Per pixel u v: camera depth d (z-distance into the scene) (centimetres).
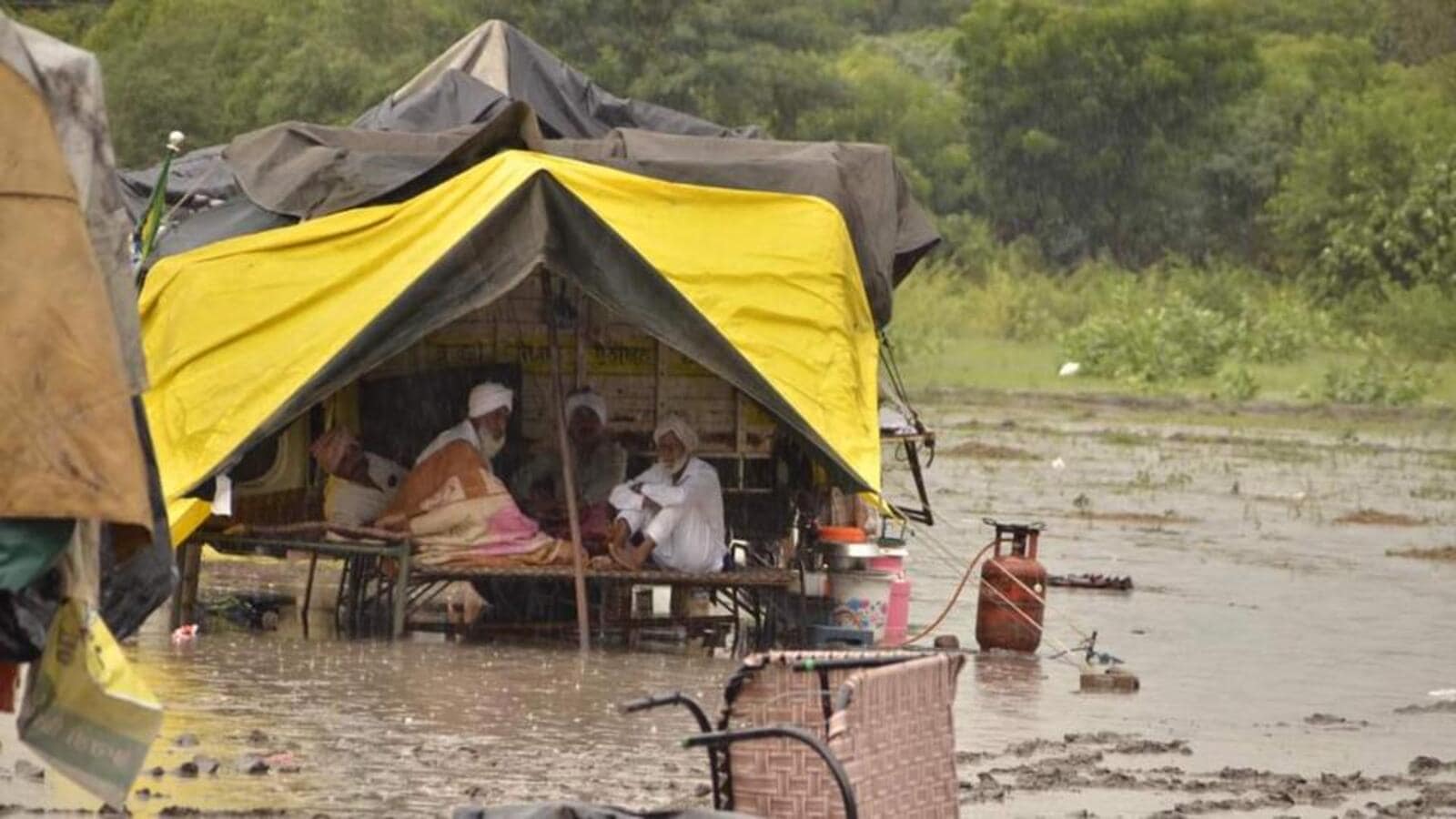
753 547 4016
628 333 3938
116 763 1641
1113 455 8538
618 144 3803
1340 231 14475
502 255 3497
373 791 2398
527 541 3612
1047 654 3819
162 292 3584
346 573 3850
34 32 1645
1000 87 16675
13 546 1589
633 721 2917
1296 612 4519
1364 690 3553
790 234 3672
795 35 13338
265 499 3753
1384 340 13088
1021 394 11281
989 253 15862
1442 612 4622
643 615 3897
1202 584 4934
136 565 1792
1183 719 3192
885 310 4019
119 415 1602
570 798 2406
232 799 2320
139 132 11906
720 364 3562
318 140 3859
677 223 3625
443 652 3491
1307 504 6938
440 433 3816
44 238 1599
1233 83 16588
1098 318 13088
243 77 11906
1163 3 16538
